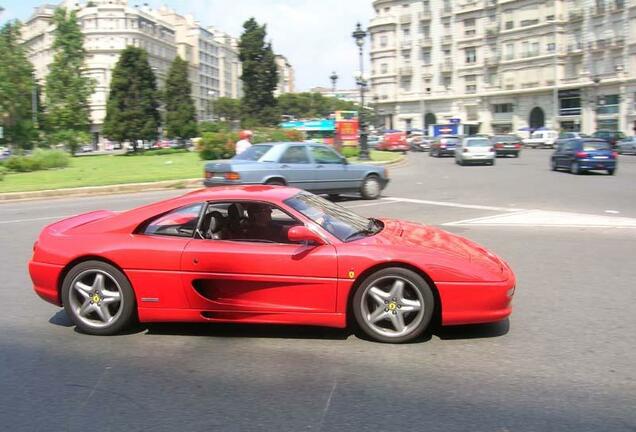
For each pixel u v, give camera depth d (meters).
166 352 4.66
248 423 3.45
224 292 4.86
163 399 3.80
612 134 48.59
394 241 4.88
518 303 5.90
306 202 5.33
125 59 59.72
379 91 91.06
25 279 7.22
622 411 3.56
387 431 3.33
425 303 4.65
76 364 4.43
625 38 59.81
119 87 59.72
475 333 5.02
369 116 90.75
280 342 4.85
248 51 60.09
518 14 71.38
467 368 4.26
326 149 14.81
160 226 5.04
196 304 4.86
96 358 4.55
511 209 13.27
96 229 5.12
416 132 81.56
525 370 4.21
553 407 3.62
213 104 121.56
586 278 6.91
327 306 4.72
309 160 14.32
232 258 4.77
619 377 4.07
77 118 60.09
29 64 56.50
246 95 61.16
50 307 6.02
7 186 19.42
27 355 4.64
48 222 12.27
